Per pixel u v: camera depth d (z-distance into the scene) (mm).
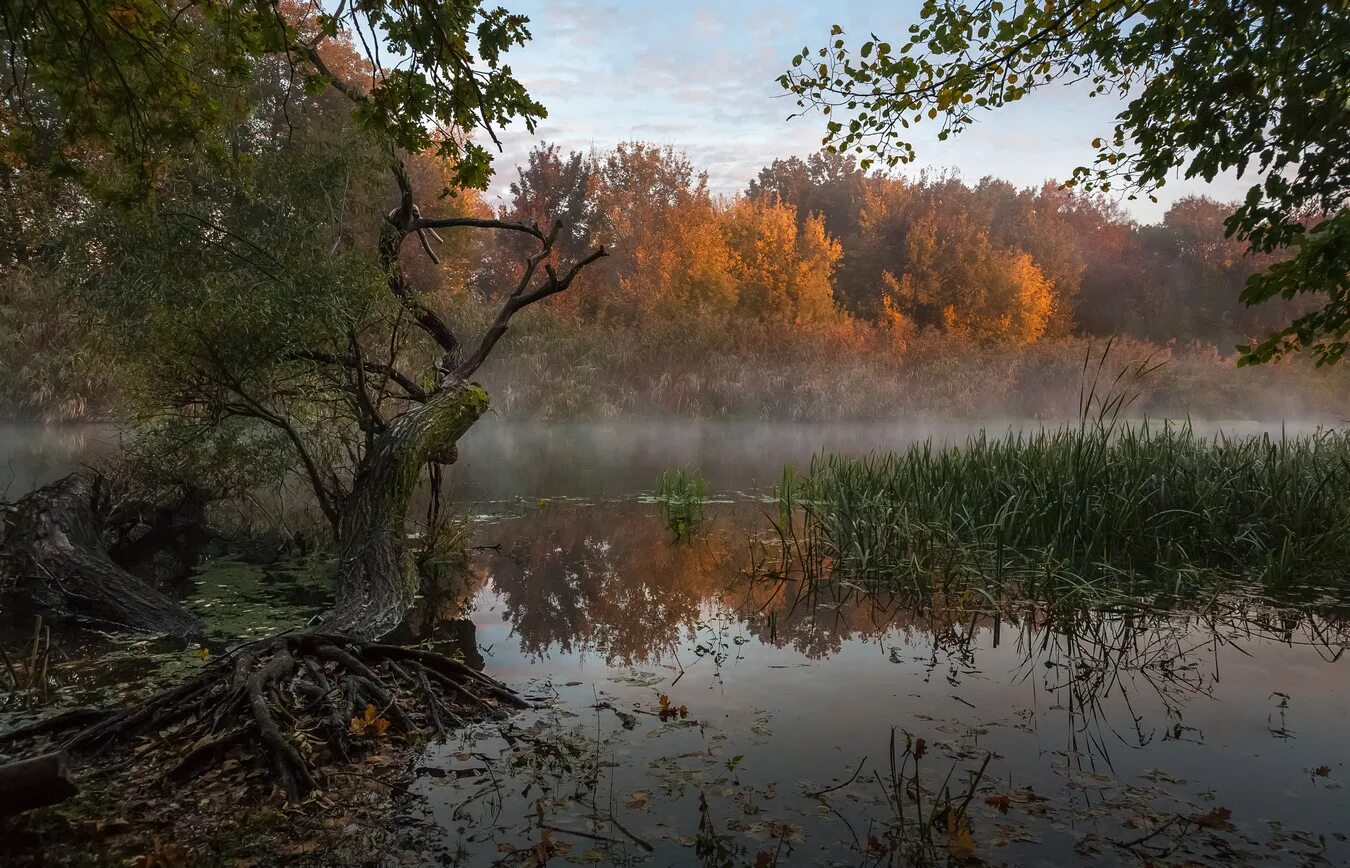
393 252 6402
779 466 12312
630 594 5176
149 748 2709
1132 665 3643
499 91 4070
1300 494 6117
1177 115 5863
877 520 6086
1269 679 3445
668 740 2812
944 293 36031
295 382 6121
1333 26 4648
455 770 2586
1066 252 42844
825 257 33281
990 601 4785
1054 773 2533
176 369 5441
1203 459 7000
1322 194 4930
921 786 2449
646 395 19359
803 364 20750
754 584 5414
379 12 3771
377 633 4297
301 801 2381
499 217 37281
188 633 4223
